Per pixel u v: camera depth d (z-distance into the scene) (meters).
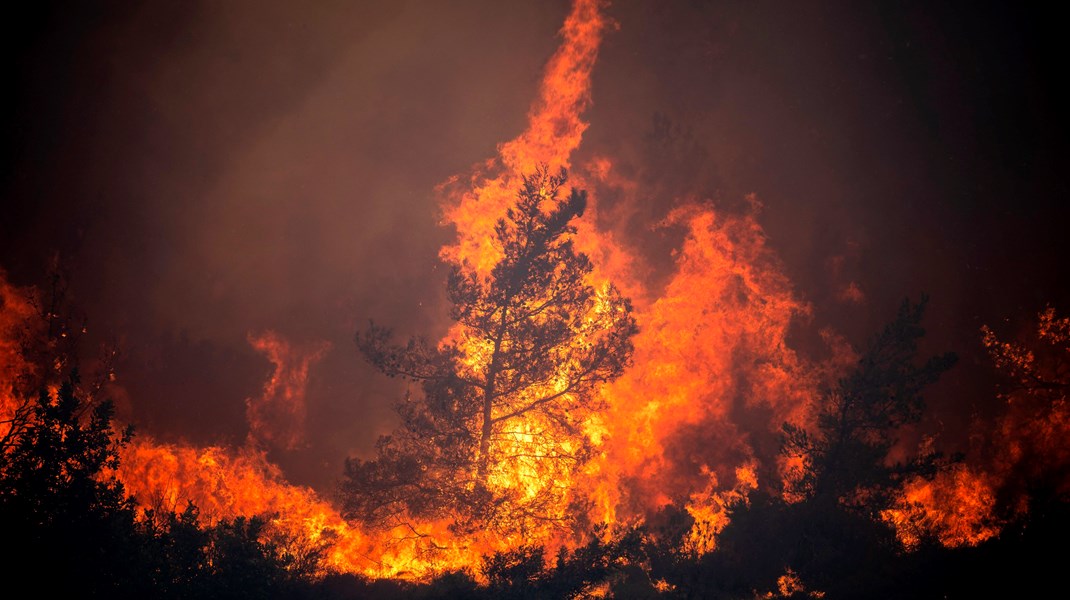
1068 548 10.73
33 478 10.91
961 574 11.05
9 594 10.27
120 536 11.31
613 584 13.91
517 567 12.59
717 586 13.39
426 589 12.98
